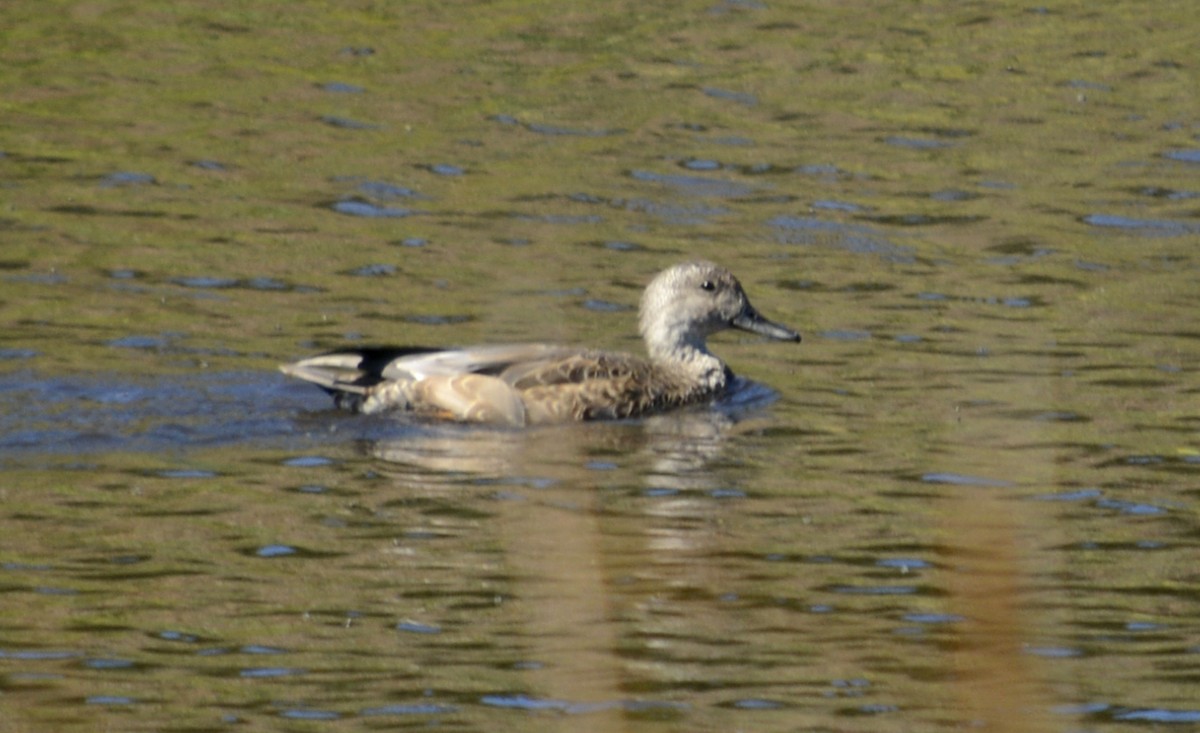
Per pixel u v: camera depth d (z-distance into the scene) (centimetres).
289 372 1599
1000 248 2142
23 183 2311
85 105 2670
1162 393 1645
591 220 2233
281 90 2772
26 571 1230
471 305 1925
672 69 2905
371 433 1552
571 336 1853
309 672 1088
